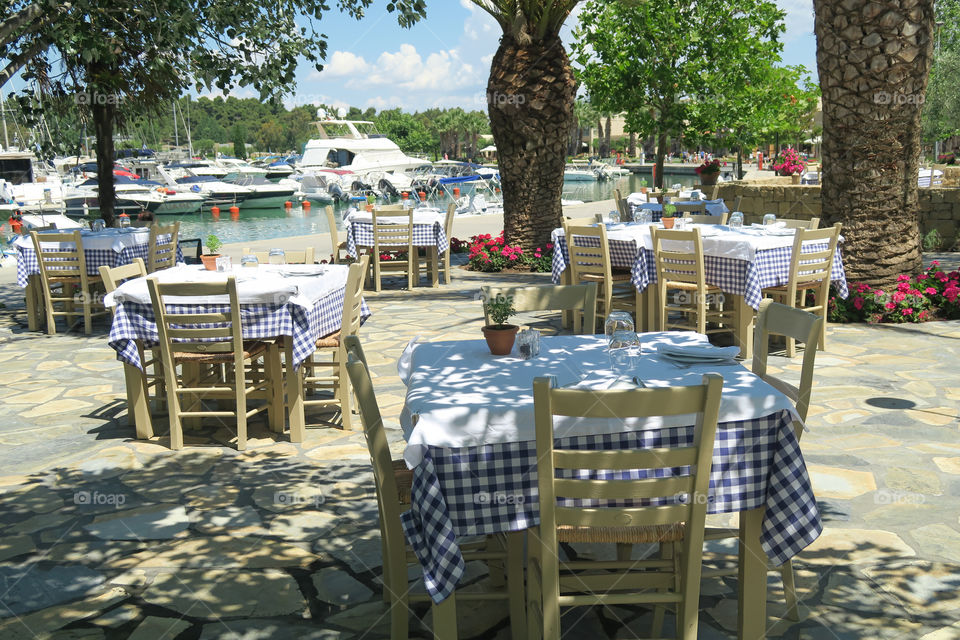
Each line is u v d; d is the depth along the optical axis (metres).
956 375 6.97
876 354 7.74
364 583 3.84
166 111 12.05
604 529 3.09
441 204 40.41
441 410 3.02
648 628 3.42
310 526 4.45
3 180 39.59
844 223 9.41
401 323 9.86
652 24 15.94
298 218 37.47
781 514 3.11
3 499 4.89
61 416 6.56
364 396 3.17
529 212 14.26
